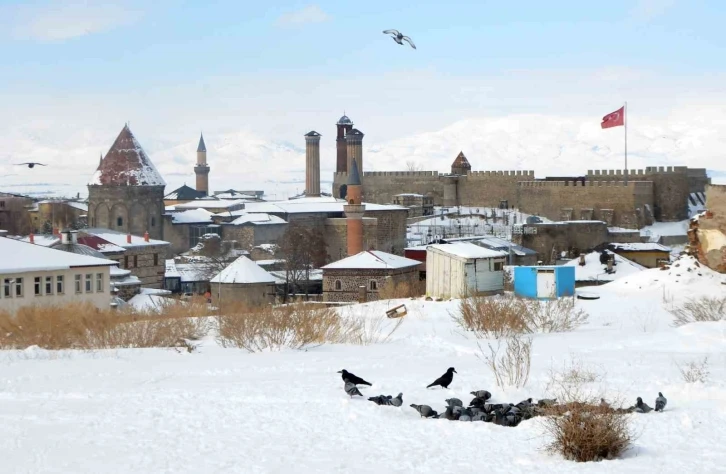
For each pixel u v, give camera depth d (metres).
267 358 46.28
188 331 58.44
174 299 98.69
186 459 25.77
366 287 112.81
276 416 30.52
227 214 198.25
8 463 25.92
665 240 192.75
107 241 135.75
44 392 36.56
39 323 56.94
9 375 41.69
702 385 32.44
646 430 26.61
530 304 61.62
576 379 33.59
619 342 47.94
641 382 33.97
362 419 29.48
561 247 171.88
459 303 67.62
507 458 24.62
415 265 118.31
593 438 24.36
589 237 172.62
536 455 24.77
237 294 108.88
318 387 35.56
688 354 42.38
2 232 152.88
